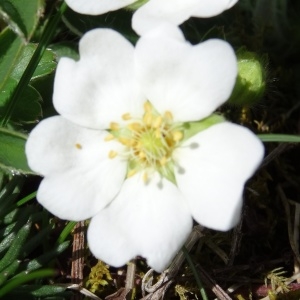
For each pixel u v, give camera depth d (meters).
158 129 0.07
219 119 0.07
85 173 0.07
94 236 0.07
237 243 0.08
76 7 0.08
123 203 0.07
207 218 0.07
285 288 0.08
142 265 0.08
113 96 0.07
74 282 0.08
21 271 0.07
